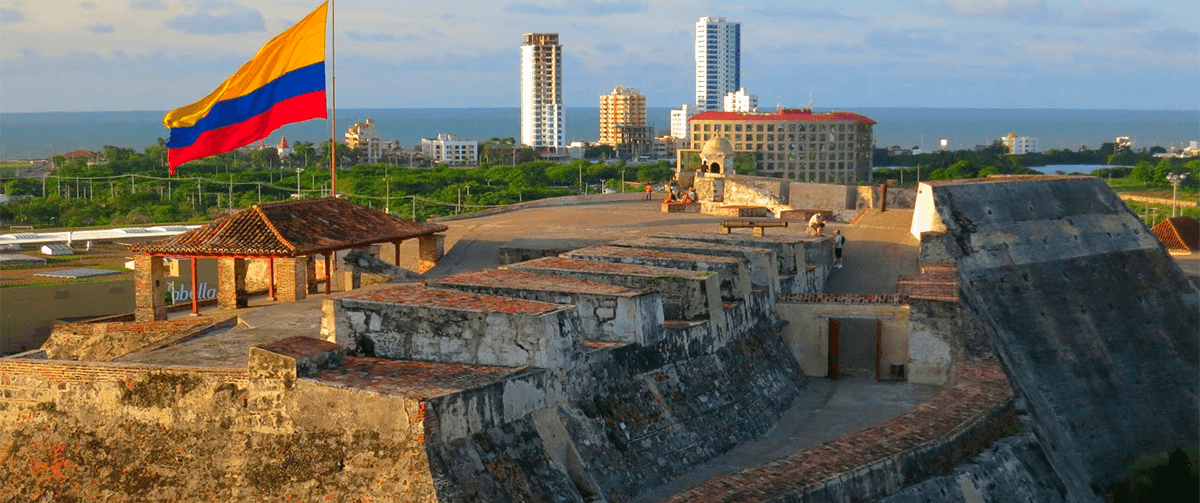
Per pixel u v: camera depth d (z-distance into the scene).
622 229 61.81
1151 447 47.28
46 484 26.92
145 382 26.41
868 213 64.62
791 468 27.39
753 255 41.69
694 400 32.25
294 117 47.47
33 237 92.69
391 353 27.81
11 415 27.89
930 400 34.84
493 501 23.23
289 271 42.47
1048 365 48.19
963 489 29.97
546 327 26.59
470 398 23.84
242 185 173.75
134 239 95.88
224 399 25.39
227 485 24.83
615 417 28.66
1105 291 54.50
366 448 23.38
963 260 51.50
